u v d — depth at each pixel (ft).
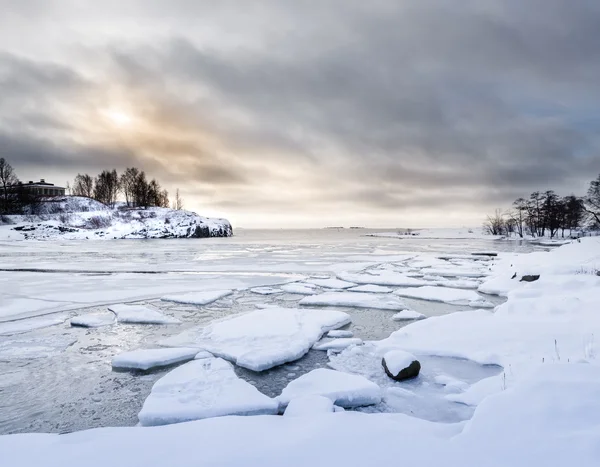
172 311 46.03
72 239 238.68
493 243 213.66
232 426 14.30
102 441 13.17
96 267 88.53
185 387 23.29
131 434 13.83
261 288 61.11
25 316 43.19
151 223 292.81
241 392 22.56
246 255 126.82
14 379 26.23
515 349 28.91
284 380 26.35
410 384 24.73
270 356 28.91
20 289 59.21
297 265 95.40
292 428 14.08
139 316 41.50
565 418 12.84
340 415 15.34
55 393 24.13
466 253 137.80
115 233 262.26
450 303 50.98
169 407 20.34
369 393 21.91
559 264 61.77
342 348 32.40
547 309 36.52
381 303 49.26
